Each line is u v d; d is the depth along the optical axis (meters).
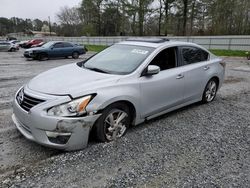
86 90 3.26
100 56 4.61
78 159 3.19
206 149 3.61
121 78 3.69
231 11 31.34
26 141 3.67
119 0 50.22
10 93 6.61
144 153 3.42
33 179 2.78
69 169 2.99
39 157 3.25
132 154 3.38
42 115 3.05
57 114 3.07
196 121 4.70
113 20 56.84
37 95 3.22
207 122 4.66
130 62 4.11
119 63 4.15
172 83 4.41
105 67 4.12
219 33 31.17
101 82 3.50
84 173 2.92
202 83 5.31
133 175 2.92
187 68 4.81
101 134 3.51
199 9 37.94
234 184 2.83
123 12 45.59
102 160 3.20
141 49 4.39
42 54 16.88
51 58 17.59
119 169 3.03
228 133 4.19
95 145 3.53
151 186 2.74
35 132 3.16
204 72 5.30
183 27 37.19
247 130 4.35
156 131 4.16
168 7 38.94
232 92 7.08
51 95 3.17
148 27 43.66
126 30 50.09
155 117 4.51
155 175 2.94
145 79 3.94
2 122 4.40
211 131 4.25
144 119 4.15
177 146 3.66
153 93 4.08
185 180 2.86
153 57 4.17
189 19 38.56
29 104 3.24
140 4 41.34
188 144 3.74
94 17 58.09
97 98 3.31
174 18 39.22
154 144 3.69
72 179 2.81
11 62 15.10
